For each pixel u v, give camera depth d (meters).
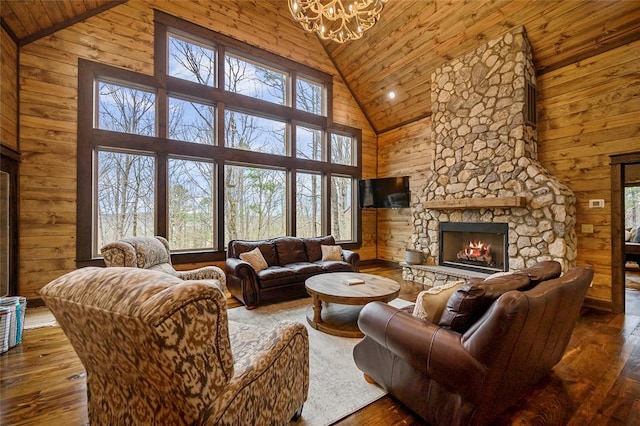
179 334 0.87
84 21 3.86
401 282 5.18
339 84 6.43
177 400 0.98
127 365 1.07
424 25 4.73
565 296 1.63
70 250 3.78
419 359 1.57
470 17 4.30
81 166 3.84
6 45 3.25
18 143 3.48
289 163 5.70
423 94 5.73
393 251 6.66
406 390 1.72
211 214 4.95
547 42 4.00
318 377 2.14
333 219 6.53
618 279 3.55
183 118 4.70
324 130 6.29
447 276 4.70
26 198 3.54
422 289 4.69
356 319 3.25
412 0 4.53
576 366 2.29
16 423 1.65
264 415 1.29
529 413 1.75
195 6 4.64
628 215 7.81
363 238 6.81
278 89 5.70
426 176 5.98
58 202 3.72
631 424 1.66
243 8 5.11
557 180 3.89
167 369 0.91
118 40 4.07
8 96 3.29
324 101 6.27
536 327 1.48
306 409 1.79
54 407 1.79
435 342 1.51
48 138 3.66
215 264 4.84
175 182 4.63
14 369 2.21
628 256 6.18
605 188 3.66
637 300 4.09
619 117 3.55
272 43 5.44
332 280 3.51
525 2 3.80
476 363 1.36
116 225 4.19
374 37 5.34
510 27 4.15
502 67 4.26
